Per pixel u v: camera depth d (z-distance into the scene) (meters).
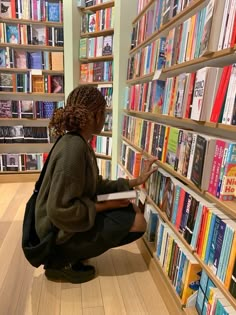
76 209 1.25
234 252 0.90
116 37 2.63
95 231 1.43
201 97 1.10
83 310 1.33
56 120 1.35
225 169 0.97
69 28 2.96
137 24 2.36
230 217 1.01
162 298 1.43
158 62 1.74
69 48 3.02
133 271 1.65
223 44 1.02
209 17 1.07
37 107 3.20
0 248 1.85
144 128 2.01
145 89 2.01
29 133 3.23
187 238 1.25
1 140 3.17
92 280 1.55
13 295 1.42
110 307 1.36
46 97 3.33
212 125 1.05
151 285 1.54
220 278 0.99
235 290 0.89
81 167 1.28
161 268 1.50
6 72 3.14
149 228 1.72
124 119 2.66
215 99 1.05
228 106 0.97
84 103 1.34
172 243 1.38
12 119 3.17
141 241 1.85
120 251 1.86
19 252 1.81
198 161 1.13
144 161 1.92
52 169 1.30
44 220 1.38
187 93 1.27
